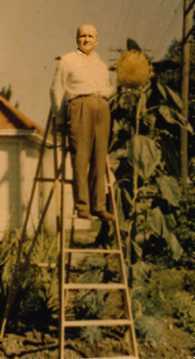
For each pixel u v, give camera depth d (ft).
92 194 21.18
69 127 20.70
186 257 34.37
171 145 26.89
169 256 33.78
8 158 57.21
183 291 29.35
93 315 24.82
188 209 36.52
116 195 25.23
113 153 25.88
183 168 40.50
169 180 25.09
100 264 26.25
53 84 20.81
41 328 24.30
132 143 24.14
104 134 20.86
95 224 65.10
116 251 20.89
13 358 21.12
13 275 23.90
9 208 56.95
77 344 22.70
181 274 31.81
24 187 56.80
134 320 23.68
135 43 27.84
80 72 20.53
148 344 22.82
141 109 25.89
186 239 35.50
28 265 24.73
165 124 26.89
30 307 25.14
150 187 25.66
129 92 26.12
